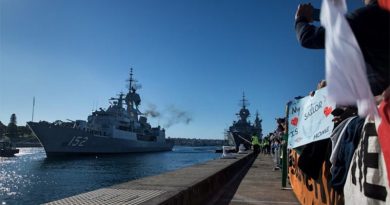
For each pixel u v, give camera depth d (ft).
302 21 9.20
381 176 7.68
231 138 264.72
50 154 237.66
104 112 281.54
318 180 19.29
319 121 16.38
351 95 7.14
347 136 10.94
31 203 93.66
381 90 7.48
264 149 126.41
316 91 17.31
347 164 10.67
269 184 40.47
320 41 8.41
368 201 8.09
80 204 17.76
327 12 7.23
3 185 123.03
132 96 332.19
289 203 28.86
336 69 7.07
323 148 16.74
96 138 258.78
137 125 335.47
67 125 251.80
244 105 311.06
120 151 287.69
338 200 13.99
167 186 23.95
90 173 163.84
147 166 206.59
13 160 230.89
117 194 20.63
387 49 7.36
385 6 7.33
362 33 7.42
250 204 28.76
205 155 355.77
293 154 32.14
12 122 642.22
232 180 44.24
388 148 7.09
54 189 116.06
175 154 366.02
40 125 234.79
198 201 26.78
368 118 8.26
